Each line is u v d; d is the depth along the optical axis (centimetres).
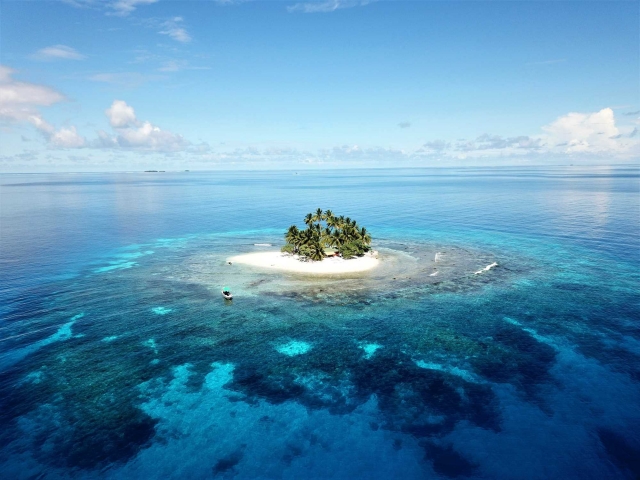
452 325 6269
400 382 4766
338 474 3494
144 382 4812
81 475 3462
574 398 4391
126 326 6325
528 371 4925
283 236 13900
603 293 7569
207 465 3588
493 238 12900
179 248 11931
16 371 5003
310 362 5250
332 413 4253
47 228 15300
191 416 4216
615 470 3441
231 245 12369
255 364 5216
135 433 3966
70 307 7081
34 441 3841
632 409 4197
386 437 3897
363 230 11169
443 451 3703
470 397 4447
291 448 3784
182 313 6850
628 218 15750
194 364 5212
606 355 5266
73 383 4769
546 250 11112
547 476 3397
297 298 7562
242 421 4144
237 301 7412
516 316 6569
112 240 13088
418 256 10731
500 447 3725
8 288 8081
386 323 6397
